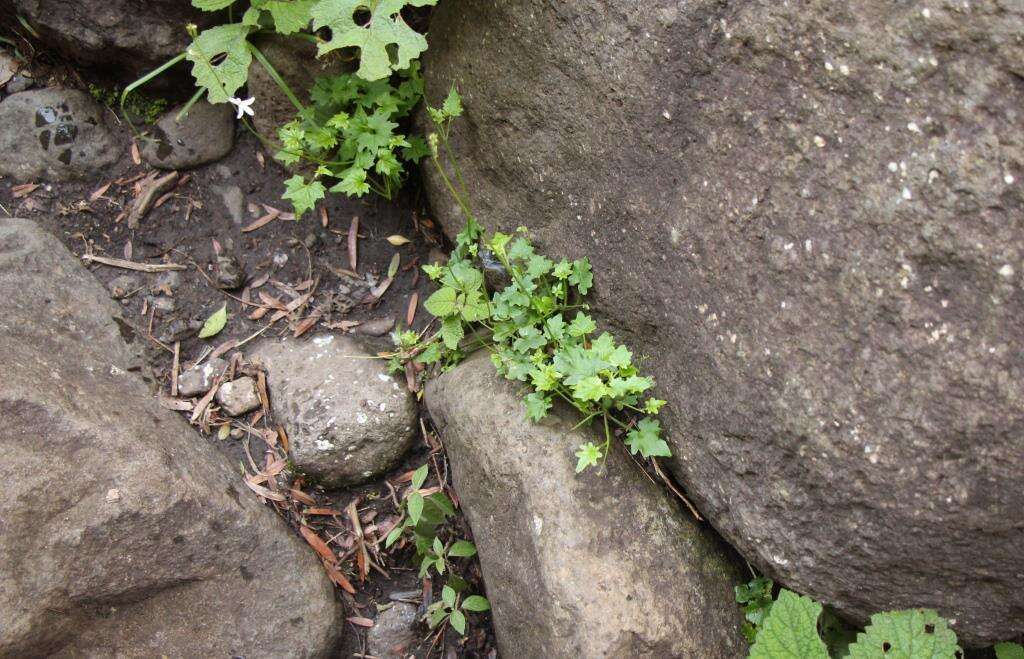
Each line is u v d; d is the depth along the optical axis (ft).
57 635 3.51
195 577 3.67
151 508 3.59
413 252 4.32
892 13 3.01
